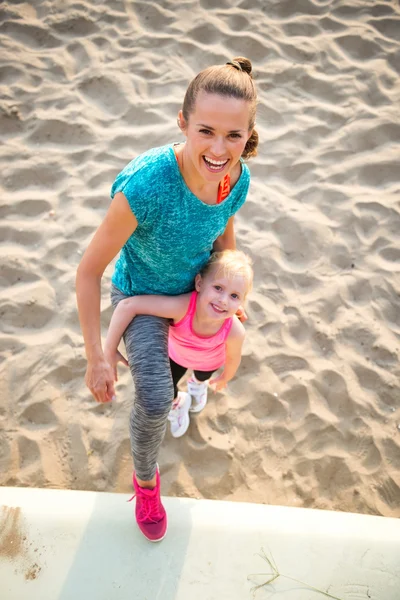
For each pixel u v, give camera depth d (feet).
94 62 13.17
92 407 8.66
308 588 5.68
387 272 10.50
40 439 8.29
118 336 5.53
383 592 5.70
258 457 8.43
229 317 5.95
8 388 8.73
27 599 5.40
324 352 9.54
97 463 8.15
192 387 8.36
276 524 6.24
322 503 8.07
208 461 8.30
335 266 10.61
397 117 12.76
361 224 11.14
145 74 13.06
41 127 12.05
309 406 8.91
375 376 9.29
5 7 13.87
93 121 12.24
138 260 5.45
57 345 9.20
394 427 8.79
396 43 14.25
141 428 5.21
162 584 5.64
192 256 5.42
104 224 4.78
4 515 6.09
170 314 5.60
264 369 9.26
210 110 4.32
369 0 14.89
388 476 8.31
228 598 5.56
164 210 4.75
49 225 10.65
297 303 10.06
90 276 4.97
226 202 5.20
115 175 11.48
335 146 12.29
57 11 13.96
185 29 13.92
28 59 13.09
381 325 9.87
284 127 12.59
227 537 6.08
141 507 5.91
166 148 4.72
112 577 5.65
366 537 6.16
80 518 6.14
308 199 11.50
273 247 10.71
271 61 13.65
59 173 11.45
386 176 11.92
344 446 8.59
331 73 13.57
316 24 14.43
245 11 14.47
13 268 10.01
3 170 11.37
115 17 14.01
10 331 9.33
